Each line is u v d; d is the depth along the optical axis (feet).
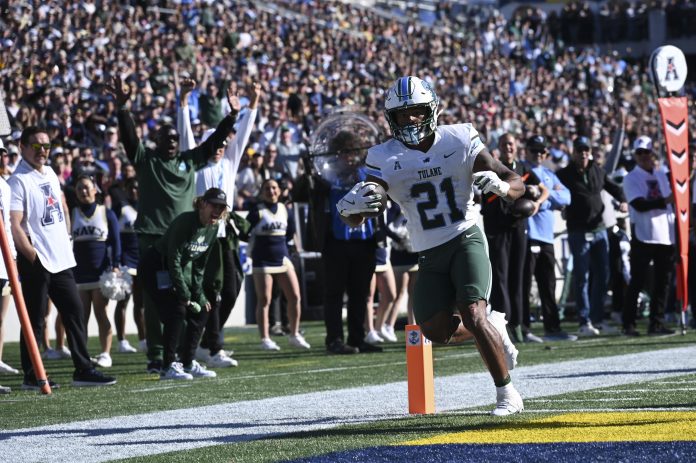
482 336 68.44
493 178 65.92
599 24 498.28
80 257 135.23
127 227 153.28
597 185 149.89
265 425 71.46
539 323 185.78
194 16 327.06
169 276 109.29
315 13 415.03
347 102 263.29
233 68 297.74
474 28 474.90
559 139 281.74
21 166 102.58
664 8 495.00
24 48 258.57
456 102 325.62
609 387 85.46
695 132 368.68
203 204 106.52
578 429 62.49
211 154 116.98
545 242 144.36
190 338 111.24
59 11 284.20
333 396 87.56
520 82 394.11
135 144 113.19
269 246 146.92
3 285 106.83
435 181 68.69
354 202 66.69
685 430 60.54
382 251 153.07
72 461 59.77
